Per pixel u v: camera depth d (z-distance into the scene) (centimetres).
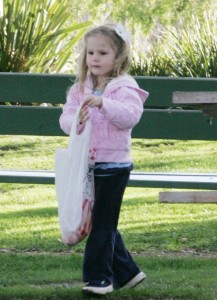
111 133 874
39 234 1333
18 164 2023
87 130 855
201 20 3272
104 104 845
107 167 874
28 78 1195
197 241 1284
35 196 1714
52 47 2577
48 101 1200
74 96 905
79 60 900
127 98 870
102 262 881
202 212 1538
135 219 1478
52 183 1205
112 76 889
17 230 1371
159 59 2567
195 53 2505
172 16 3722
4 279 1009
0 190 1789
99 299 895
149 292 923
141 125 1207
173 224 1425
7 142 2302
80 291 921
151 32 3881
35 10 2522
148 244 1262
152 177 1213
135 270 920
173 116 1204
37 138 2366
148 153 2178
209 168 1970
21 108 1218
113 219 884
